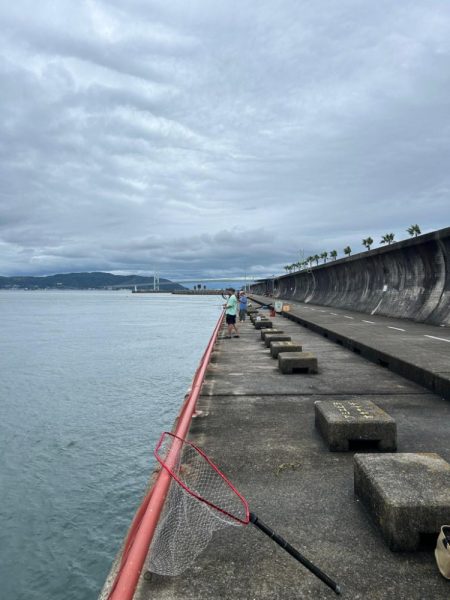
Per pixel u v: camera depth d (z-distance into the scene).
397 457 3.97
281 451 5.24
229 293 17.81
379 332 16.09
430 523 3.11
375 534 3.39
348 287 36.59
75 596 5.33
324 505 3.88
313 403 7.46
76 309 93.00
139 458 9.07
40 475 8.31
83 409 12.64
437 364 9.02
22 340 32.38
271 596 2.75
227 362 11.73
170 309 90.62
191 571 3.01
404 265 24.20
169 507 3.31
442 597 2.70
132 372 18.53
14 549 6.14
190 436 5.83
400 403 7.34
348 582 2.85
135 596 2.78
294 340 16.73
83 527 6.67
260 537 3.40
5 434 10.51
